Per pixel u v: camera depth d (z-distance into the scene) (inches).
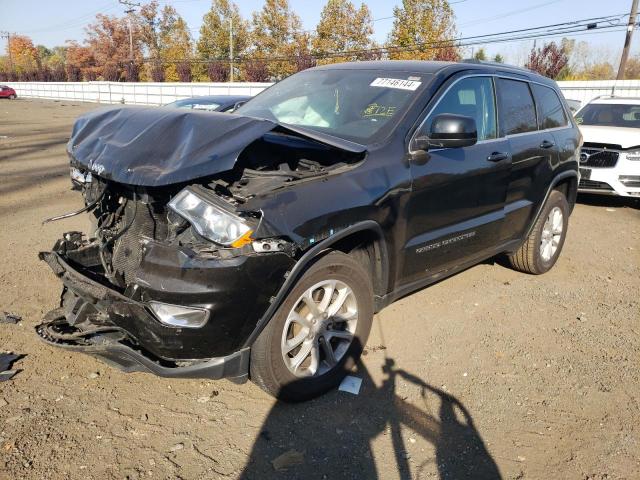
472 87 163.8
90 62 2534.5
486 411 126.0
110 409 118.7
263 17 1776.6
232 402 123.8
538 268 211.9
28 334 147.8
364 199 121.3
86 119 139.9
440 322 169.6
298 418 119.5
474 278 209.8
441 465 108.0
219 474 102.1
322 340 124.3
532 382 139.0
